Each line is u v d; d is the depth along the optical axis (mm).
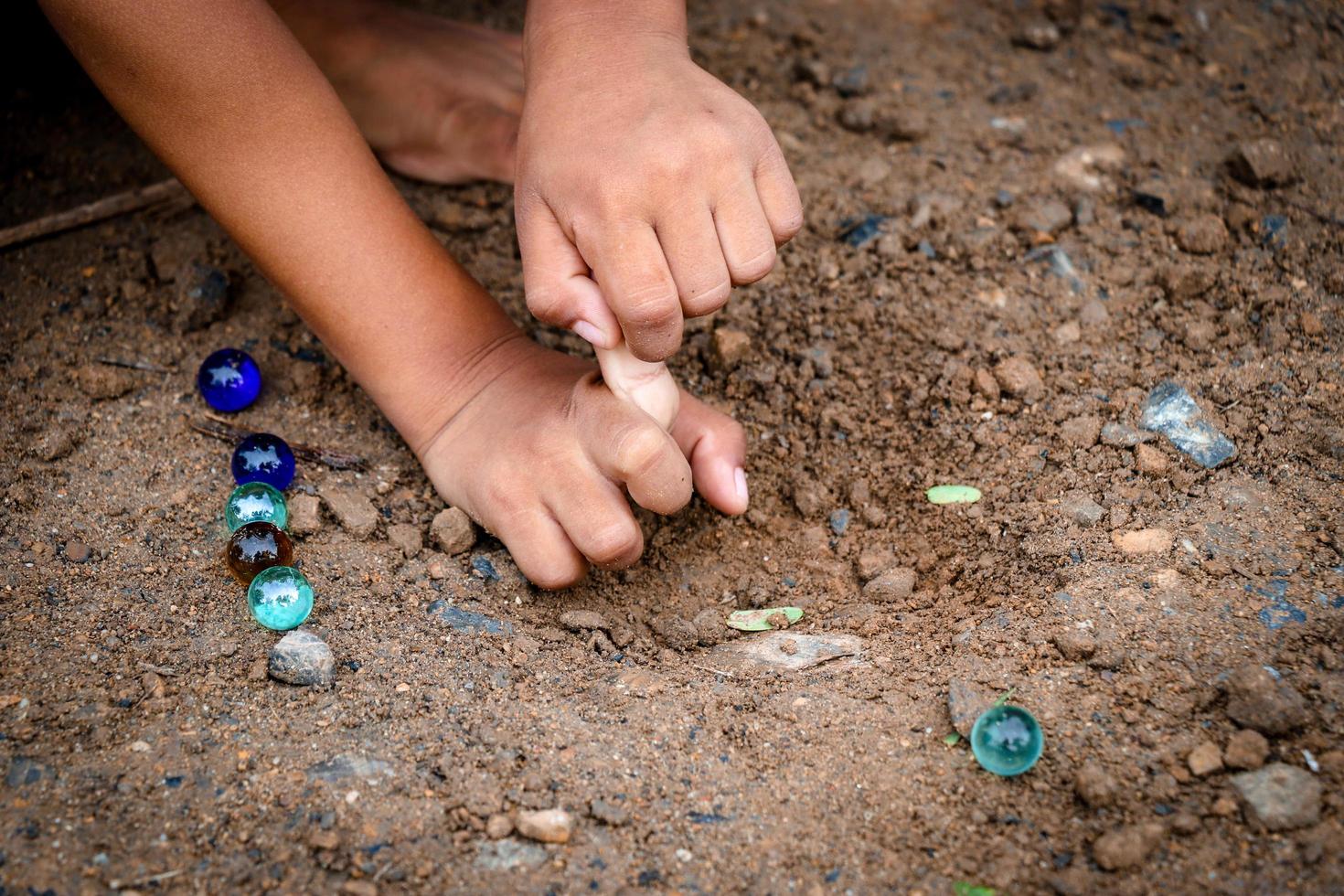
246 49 498
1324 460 532
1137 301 595
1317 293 584
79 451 550
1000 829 451
